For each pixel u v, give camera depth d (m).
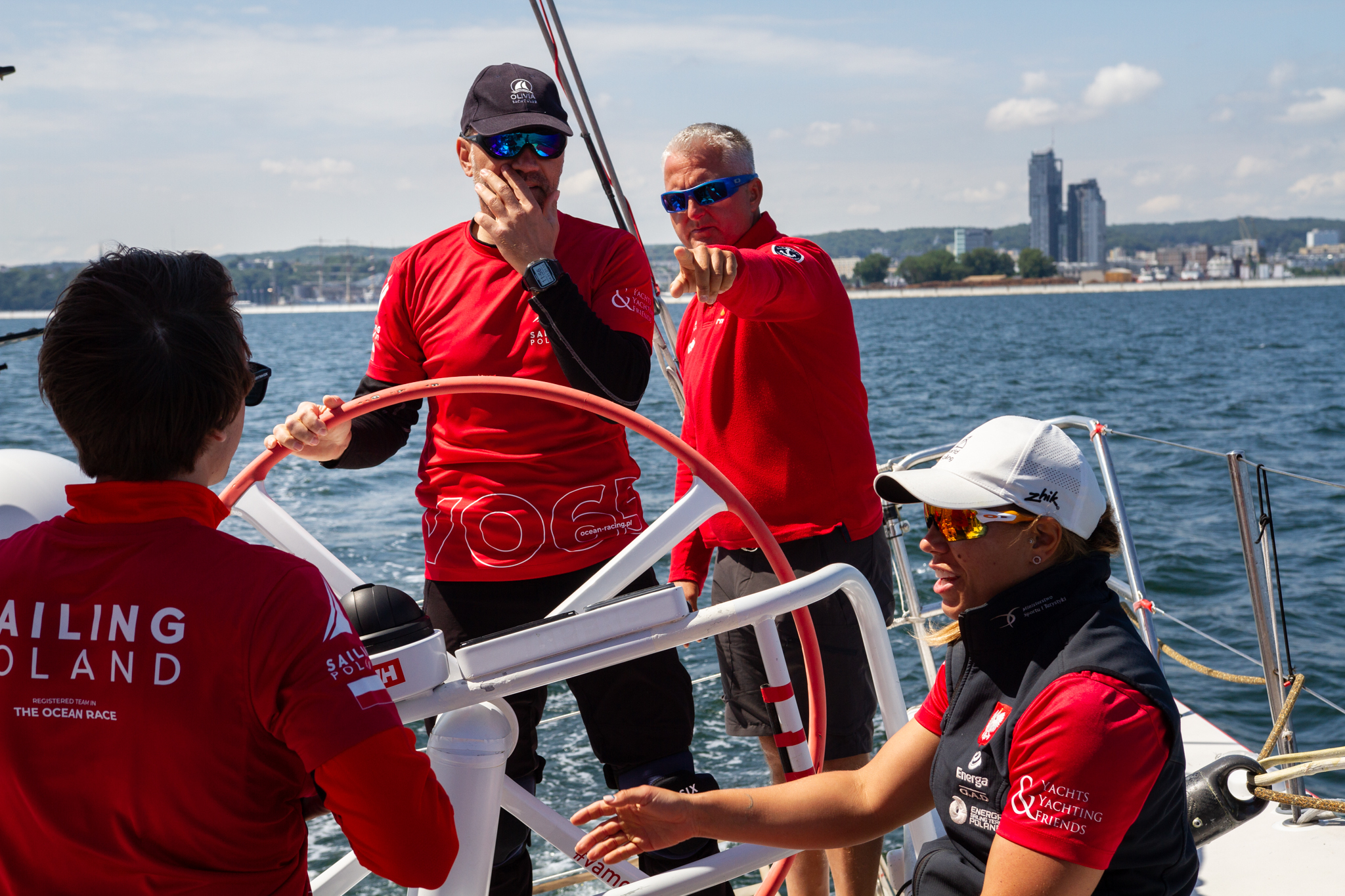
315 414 1.55
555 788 4.32
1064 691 1.33
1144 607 2.80
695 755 4.70
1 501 1.42
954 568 1.51
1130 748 1.29
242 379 1.10
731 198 2.64
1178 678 6.29
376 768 1.01
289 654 1.00
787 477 2.44
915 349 39.50
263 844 1.05
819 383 2.43
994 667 1.43
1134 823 1.34
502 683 1.38
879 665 1.73
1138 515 10.41
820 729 1.72
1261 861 2.49
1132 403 21.59
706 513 1.70
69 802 1.01
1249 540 2.73
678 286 2.01
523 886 1.89
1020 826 1.32
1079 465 1.45
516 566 1.88
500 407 1.88
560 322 1.75
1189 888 1.44
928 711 1.65
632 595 1.47
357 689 1.02
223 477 1.15
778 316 2.28
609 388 1.81
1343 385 24.50
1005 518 1.42
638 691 1.90
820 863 2.42
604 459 1.92
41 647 1.02
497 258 1.91
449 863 1.09
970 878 1.48
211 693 1.00
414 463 13.61
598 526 1.91
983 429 1.51
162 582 1.01
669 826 1.62
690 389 2.60
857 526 2.48
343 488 11.88
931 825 1.80
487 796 1.40
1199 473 12.42
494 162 1.82
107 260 1.09
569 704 5.24
